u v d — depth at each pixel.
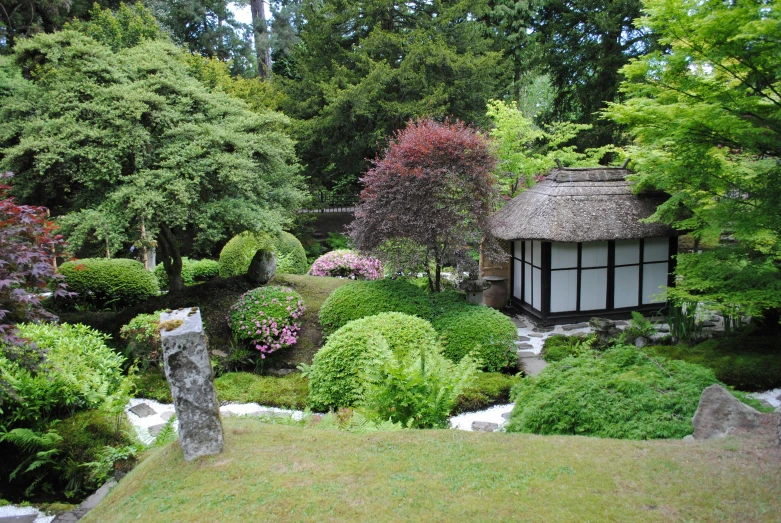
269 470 3.30
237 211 8.30
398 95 16.95
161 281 12.38
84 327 6.73
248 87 16.88
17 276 4.48
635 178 9.36
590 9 18.38
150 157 8.07
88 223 7.33
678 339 7.98
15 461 5.18
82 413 5.55
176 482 3.23
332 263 12.34
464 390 6.51
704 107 6.04
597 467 3.24
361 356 6.30
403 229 8.28
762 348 7.30
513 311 10.69
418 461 3.38
